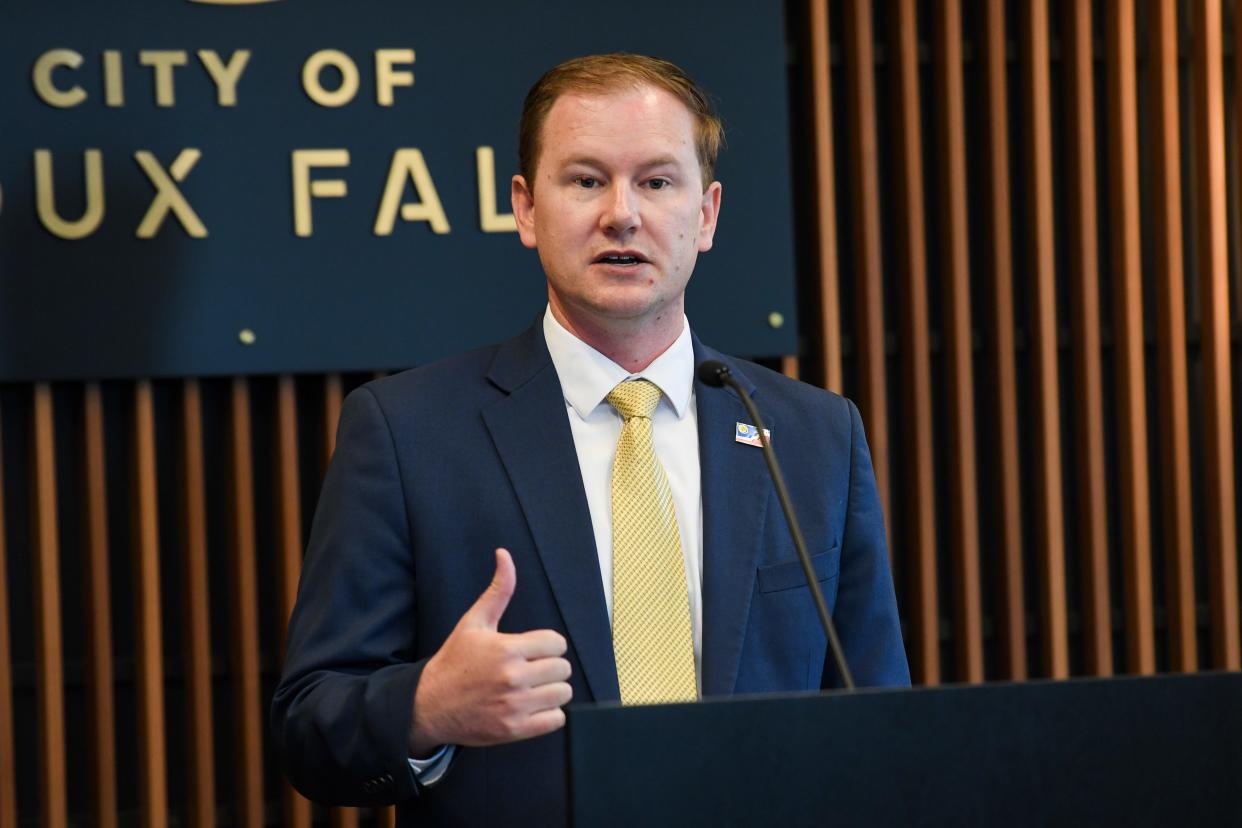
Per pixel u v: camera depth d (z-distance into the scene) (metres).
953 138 10.53
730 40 9.86
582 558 5.26
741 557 5.37
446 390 5.58
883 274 10.76
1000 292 10.65
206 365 9.10
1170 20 10.98
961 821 3.70
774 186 9.88
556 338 5.62
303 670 5.17
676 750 3.58
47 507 9.13
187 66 9.12
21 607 9.39
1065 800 3.75
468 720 4.43
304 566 5.50
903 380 10.68
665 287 5.30
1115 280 10.98
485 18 9.51
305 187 9.20
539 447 5.43
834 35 10.71
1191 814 3.82
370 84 9.36
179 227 9.09
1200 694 3.86
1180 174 11.15
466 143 9.46
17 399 9.36
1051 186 10.81
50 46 8.95
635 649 5.18
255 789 9.45
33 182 8.92
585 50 9.64
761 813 3.60
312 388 9.73
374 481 5.36
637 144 5.22
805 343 10.56
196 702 9.38
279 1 9.26
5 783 9.16
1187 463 11.01
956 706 3.73
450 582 5.27
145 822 9.30
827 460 5.71
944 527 10.84
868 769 3.67
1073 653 11.08
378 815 9.77
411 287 9.36
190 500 9.37
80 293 8.95
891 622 5.71
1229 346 11.19
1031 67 10.69
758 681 5.27
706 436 5.55
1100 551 10.85
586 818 3.53
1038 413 10.79
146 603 9.28
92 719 9.34
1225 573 11.02
